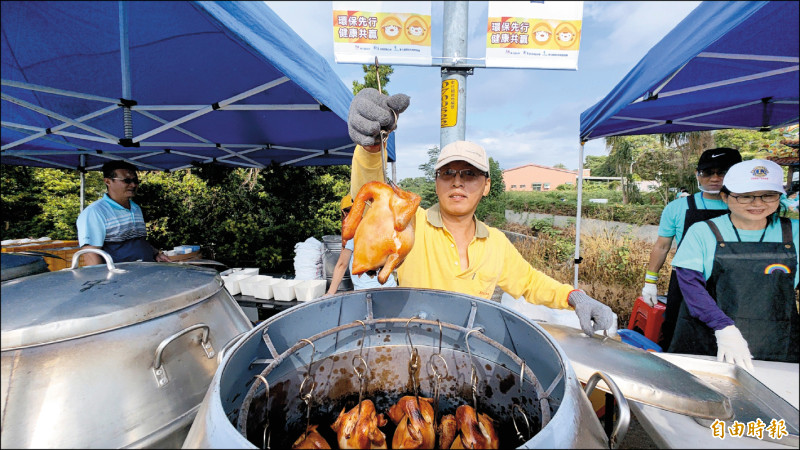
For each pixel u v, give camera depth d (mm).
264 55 1365
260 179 6191
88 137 2637
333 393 1212
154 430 928
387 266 1143
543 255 7086
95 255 2668
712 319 1643
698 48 1239
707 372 1321
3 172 6629
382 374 1280
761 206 1684
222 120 3119
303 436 938
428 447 889
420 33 2039
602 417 1370
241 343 937
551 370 990
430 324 1293
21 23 1395
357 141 1190
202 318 1188
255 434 957
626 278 5676
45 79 1814
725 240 1809
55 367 853
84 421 844
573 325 2395
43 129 2590
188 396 1035
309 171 6699
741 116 2979
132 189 2908
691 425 871
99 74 1941
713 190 2416
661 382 1003
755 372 1391
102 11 1456
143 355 973
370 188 1229
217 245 6438
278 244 6488
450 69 2270
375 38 2006
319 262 4125
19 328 834
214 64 2057
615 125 3279
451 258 1665
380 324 1316
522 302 2826
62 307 948
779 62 1919
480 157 1487
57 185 6957
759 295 1760
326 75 2273
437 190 1624
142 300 1035
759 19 1508
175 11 1545
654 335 2664
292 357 1122
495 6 2057
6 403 797
